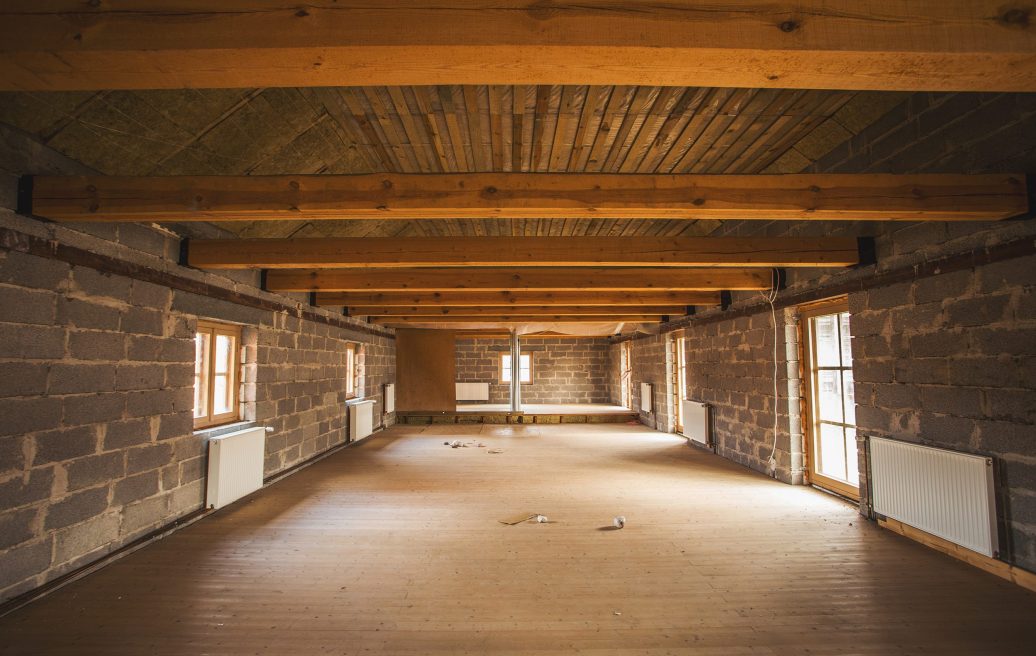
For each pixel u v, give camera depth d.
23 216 2.53
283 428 5.44
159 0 1.27
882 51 1.28
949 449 3.12
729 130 3.72
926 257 3.27
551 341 13.37
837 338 4.53
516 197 2.51
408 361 10.43
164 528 3.54
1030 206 2.54
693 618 2.43
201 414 4.26
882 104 3.40
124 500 3.19
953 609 2.49
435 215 2.62
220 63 1.33
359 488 4.91
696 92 3.21
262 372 5.00
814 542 3.40
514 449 7.17
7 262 2.46
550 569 2.99
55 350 2.71
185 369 3.80
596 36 1.25
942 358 3.17
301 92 3.24
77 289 2.85
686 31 1.26
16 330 2.50
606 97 3.27
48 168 2.66
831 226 4.14
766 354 5.40
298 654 2.14
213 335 4.39
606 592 2.70
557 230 6.28
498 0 1.26
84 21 1.26
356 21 1.26
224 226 4.20
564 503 4.37
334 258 3.77
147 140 2.93
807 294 4.63
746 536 3.53
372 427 8.34
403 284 5.09
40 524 2.62
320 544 3.39
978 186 2.56
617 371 12.57
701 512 4.09
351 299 6.41
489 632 2.31
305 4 1.26
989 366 2.85
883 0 1.29
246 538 3.50
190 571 2.96
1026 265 2.65
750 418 5.75
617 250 3.76
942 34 1.29
